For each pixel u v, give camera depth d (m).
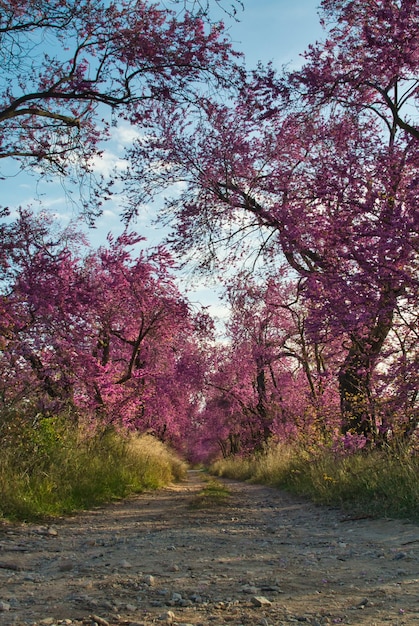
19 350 11.41
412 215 8.38
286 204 10.86
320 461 13.24
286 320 21.62
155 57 10.33
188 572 4.80
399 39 9.51
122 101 10.95
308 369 16.39
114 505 10.70
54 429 11.35
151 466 17.06
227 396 31.14
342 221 9.48
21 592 4.12
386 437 10.73
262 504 11.73
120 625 3.33
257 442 30.30
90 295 13.29
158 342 21.38
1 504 7.88
